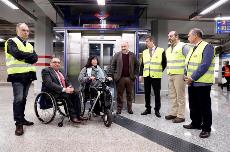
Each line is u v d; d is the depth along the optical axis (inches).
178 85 195.8
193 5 367.6
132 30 309.6
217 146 140.9
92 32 327.0
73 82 323.3
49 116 217.6
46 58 456.1
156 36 463.8
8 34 714.2
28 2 369.1
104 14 380.8
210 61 152.9
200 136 157.6
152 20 467.2
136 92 305.7
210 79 155.2
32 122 188.9
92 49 334.6
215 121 210.1
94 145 141.7
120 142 147.7
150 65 222.1
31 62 167.6
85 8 386.3
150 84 229.0
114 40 333.7
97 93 197.8
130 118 215.9
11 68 163.6
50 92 189.6
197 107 173.5
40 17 451.5
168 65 202.1
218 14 409.1
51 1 319.6
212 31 562.3
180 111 198.1
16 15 430.3
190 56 167.3
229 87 580.7
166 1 345.1
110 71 240.7
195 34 162.4
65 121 202.5
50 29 464.4
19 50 160.2
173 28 535.8
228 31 380.5
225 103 330.6
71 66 324.8
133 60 239.8
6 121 199.2
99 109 203.8
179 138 155.9
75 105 194.1
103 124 193.3
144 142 147.7
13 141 147.1
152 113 240.1
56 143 144.6
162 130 175.0
